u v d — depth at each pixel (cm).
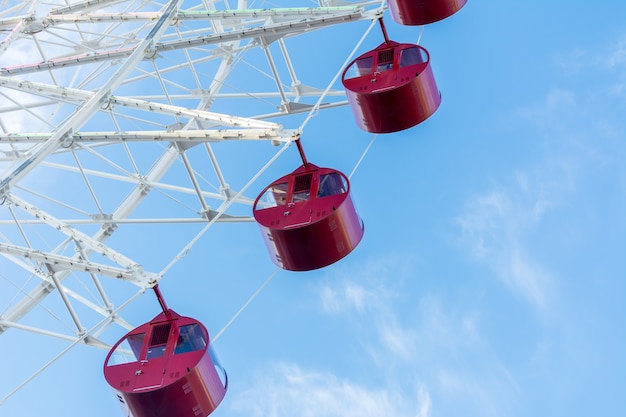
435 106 2667
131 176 2869
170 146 2872
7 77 3062
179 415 2244
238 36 2781
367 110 2655
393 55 2677
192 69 3042
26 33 3209
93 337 2669
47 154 2711
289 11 2758
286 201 2388
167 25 2892
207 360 2277
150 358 2286
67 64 3056
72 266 2566
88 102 2753
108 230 2833
